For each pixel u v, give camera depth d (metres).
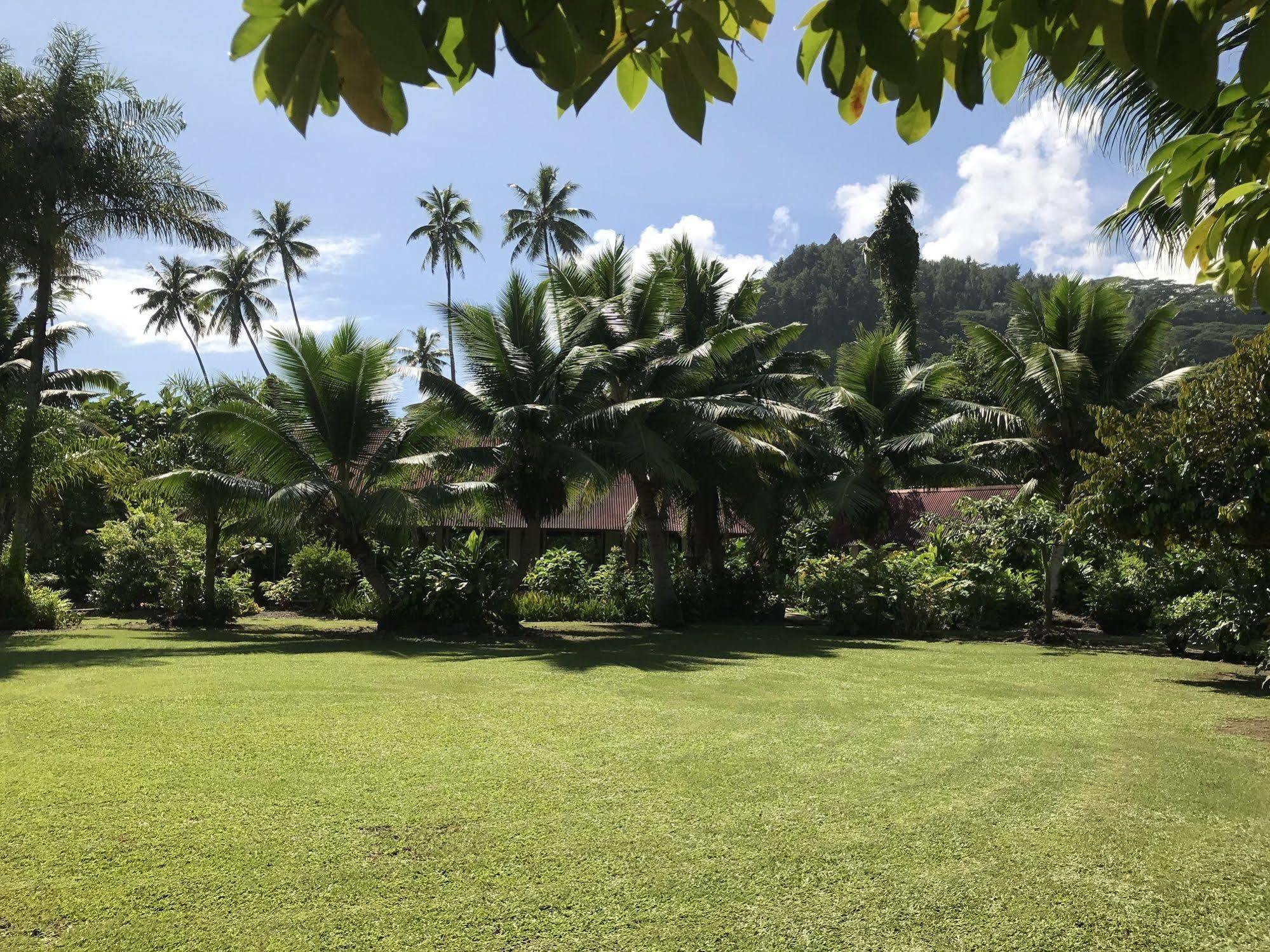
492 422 16.86
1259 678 10.48
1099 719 7.83
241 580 20.00
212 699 8.13
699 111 1.41
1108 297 18.84
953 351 36.31
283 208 45.16
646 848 4.20
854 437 22.08
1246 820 4.79
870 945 3.26
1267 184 1.91
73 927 3.29
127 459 18.27
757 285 22.97
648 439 16.94
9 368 21.11
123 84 16.89
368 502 16.28
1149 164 1.91
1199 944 3.31
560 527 26.80
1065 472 18.88
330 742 6.36
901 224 34.12
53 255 17.27
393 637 15.76
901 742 6.68
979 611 17.55
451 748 6.23
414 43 0.95
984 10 1.36
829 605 16.98
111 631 16.38
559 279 19.92
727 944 3.25
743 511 20.89
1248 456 7.84
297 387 16.61
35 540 20.80
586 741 6.54
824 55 1.35
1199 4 1.28
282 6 1.04
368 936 3.25
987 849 4.28
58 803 4.77
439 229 41.66
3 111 15.90
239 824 4.47
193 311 45.28
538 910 3.50
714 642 15.14
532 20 1.10
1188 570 12.89
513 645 14.55
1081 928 3.43
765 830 4.50
